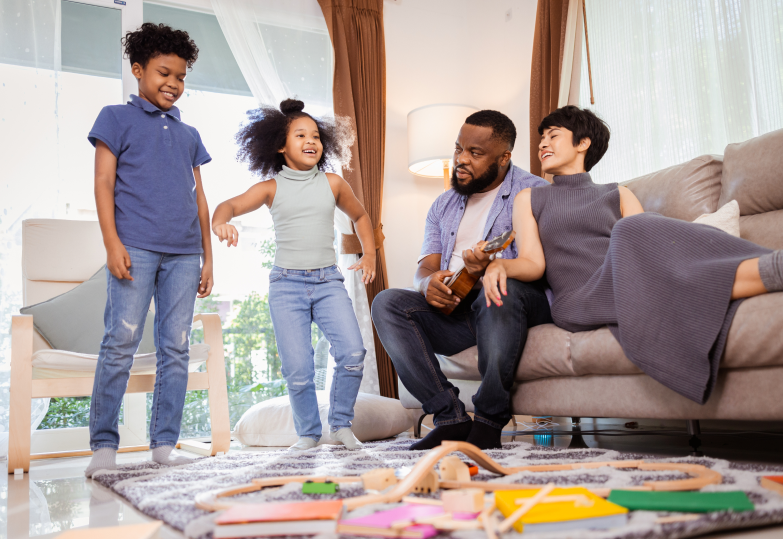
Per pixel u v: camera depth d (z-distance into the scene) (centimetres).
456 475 93
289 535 67
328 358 321
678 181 192
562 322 152
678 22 274
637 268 127
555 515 67
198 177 191
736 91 248
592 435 222
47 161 289
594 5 319
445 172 345
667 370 118
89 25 313
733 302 114
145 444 280
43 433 268
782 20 233
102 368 162
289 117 200
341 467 126
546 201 169
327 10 358
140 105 175
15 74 289
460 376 196
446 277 179
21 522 98
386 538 64
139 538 66
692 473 98
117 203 167
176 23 335
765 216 173
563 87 320
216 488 108
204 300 317
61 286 248
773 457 142
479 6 409
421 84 394
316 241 187
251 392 321
